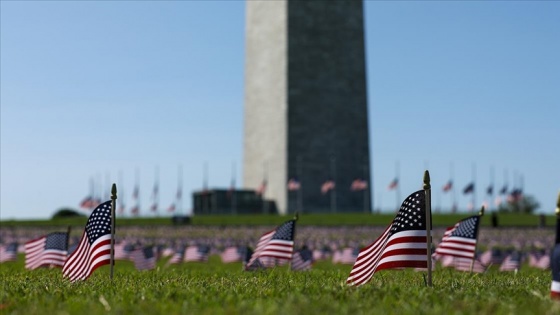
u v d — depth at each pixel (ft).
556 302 45.44
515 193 419.33
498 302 48.21
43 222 469.98
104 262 72.18
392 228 60.29
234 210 502.38
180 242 270.46
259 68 510.17
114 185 72.79
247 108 520.01
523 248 250.98
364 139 508.94
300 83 489.26
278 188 488.02
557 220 47.09
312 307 44.39
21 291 59.88
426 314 42.32
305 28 494.59
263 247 97.45
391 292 53.06
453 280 71.41
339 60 504.84
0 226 425.28
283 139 484.33
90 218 73.46
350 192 500.74
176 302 49.37
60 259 102.89
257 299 50.37
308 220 426.10
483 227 361.71
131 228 393.29
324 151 493.36
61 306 47.88
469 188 379.96
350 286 59.11
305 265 106.73
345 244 257.14
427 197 59.31
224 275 89.86
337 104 500.74
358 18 516.73
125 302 49.32
